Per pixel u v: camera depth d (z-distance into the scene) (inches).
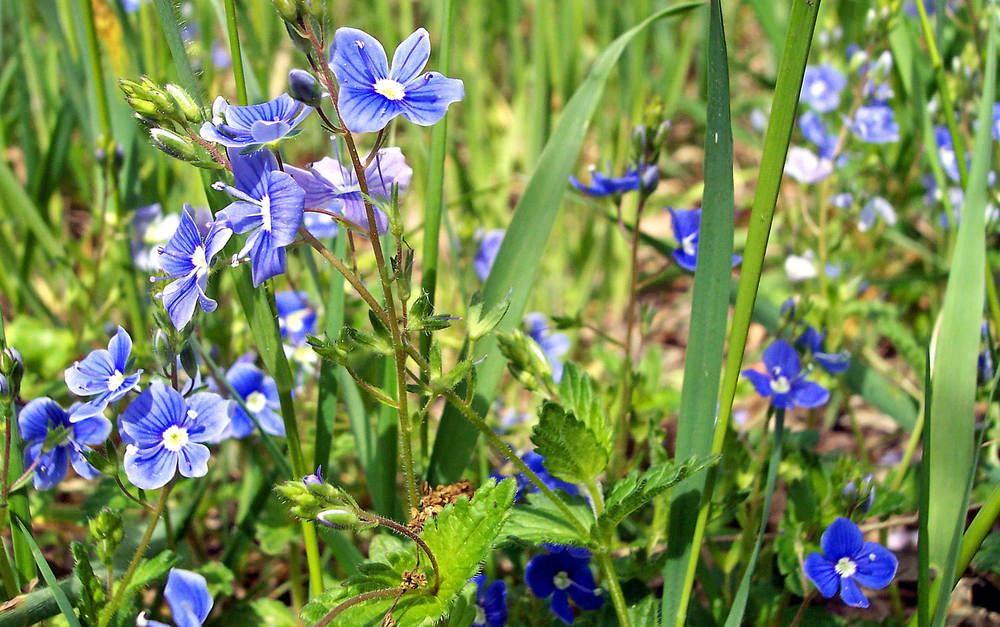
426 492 7.0
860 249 11.5
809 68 9.8
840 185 10.7
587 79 7.4
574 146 7.4
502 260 7.4
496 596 6.9
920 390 9.0
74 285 9.5
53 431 6.4
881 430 9.8
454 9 7.0
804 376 7.3
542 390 7.2
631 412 8.2
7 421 6.4
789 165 9.4
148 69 9.4
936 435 6.3
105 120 8.5
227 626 7.5
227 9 6.5
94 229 9.9
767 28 9.5
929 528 6.4
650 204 13.0
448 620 6.4
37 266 10.6
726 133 6.2
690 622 7.2
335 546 7.0
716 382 6.4
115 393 6.4
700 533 6.6
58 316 10.5
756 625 7.2
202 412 6.4
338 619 6.1
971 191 6.4
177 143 5.9
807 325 7.8
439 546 6.3
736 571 7.5
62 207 11.0
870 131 9.2
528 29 16.1
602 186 7.7
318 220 7.6
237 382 7.6
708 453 6.5
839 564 6.4
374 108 5.7
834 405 9.6
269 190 5.6
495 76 15.7
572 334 10.8
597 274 12.8
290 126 5.6
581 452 6.5
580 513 6.7
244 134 5.8
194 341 7.1
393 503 7.4
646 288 12.2
